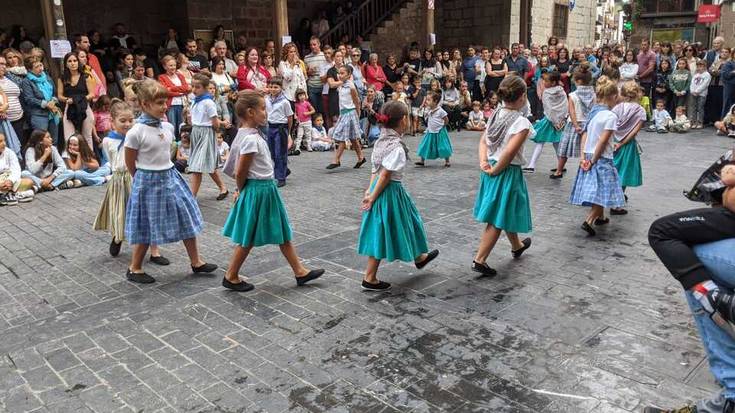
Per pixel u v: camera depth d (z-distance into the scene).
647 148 10.62
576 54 14.80
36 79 8.35
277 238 4.15
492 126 4.32
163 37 13.36
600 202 5.26
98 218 5.14
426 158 9.14
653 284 4.25
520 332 3.53
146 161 4.30
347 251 5.13
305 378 3.07
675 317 3.69
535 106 14.59
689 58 13.76
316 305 4.00
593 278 4.39
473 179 8.10
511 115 4.22
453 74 13.84
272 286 4.36
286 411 2.78
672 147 10.71
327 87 11.52
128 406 2.86
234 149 4.11
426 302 4.01
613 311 3.80
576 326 3.60
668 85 13.73
